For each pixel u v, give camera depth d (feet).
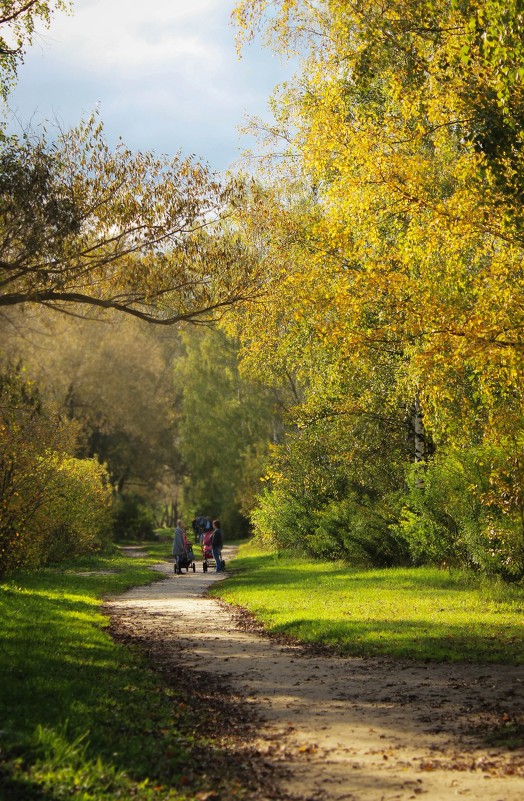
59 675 31.37
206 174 62.18
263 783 20.58
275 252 68.39
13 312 91.04
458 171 55.06
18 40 61.67
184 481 261.03
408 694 30.86
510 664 36.40
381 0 54.13
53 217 58.08
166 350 272.51
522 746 23.40
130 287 62.49
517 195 48.37
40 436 76.95
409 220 63.57
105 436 217.77
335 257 66.64
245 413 209.87
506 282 52.54
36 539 78.59
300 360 88.38
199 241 62.59
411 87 56.80
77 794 17.97
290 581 82.64
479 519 65.67
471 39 43.96
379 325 71.15
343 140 64.18
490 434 59.06
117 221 60.13
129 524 223.92
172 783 20.31
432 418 68.64
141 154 61.62
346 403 90.53
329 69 69.10
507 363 47.80
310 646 43.73
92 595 72.84
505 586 64.08
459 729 25.45
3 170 57.72
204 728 26.00
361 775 21.16
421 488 79.61
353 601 60.54
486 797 19.24
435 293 55.47
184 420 242.78
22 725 23.02
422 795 19.48
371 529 87.40
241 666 37.76
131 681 32.22
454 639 42.42
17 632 41.83
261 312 72.54
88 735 22.90
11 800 17.48
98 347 206.80
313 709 28.71
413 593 63.77
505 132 47.91
